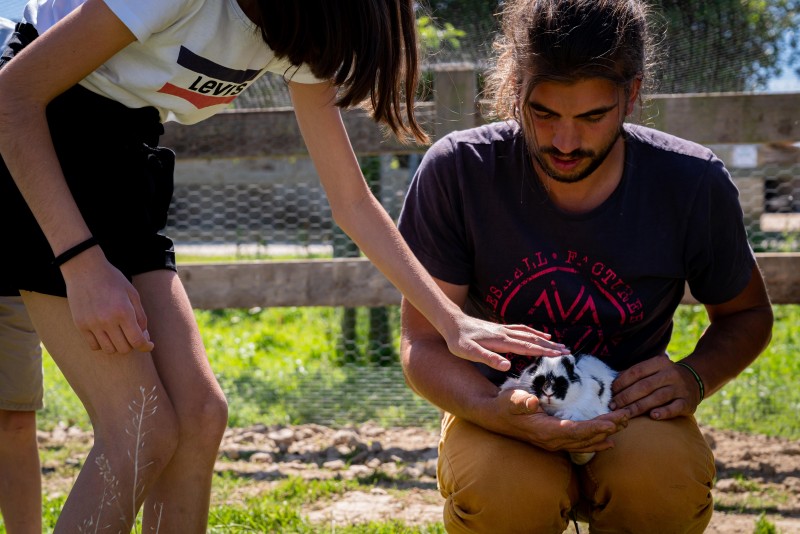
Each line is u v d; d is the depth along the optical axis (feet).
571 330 8.62
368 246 8.27
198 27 6.98
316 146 8.32
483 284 8.86
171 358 7.55
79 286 6.72
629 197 8.48
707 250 8.67
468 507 8.16
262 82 18.08
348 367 21.21
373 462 14.82
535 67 7.48
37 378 9.37
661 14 12.17
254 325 27.04
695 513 8.13
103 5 6.63
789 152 28.48
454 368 8.39
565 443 7.62
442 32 14.69
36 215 6.74
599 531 8.34
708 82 16.69
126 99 7.32
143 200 7.67
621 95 7.71
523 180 8.52
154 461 7.11
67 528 6.83
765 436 15.88
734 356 8.80
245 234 35.24
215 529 11.12
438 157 8.87
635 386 8.20
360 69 7.23
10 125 6.58
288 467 14.67
